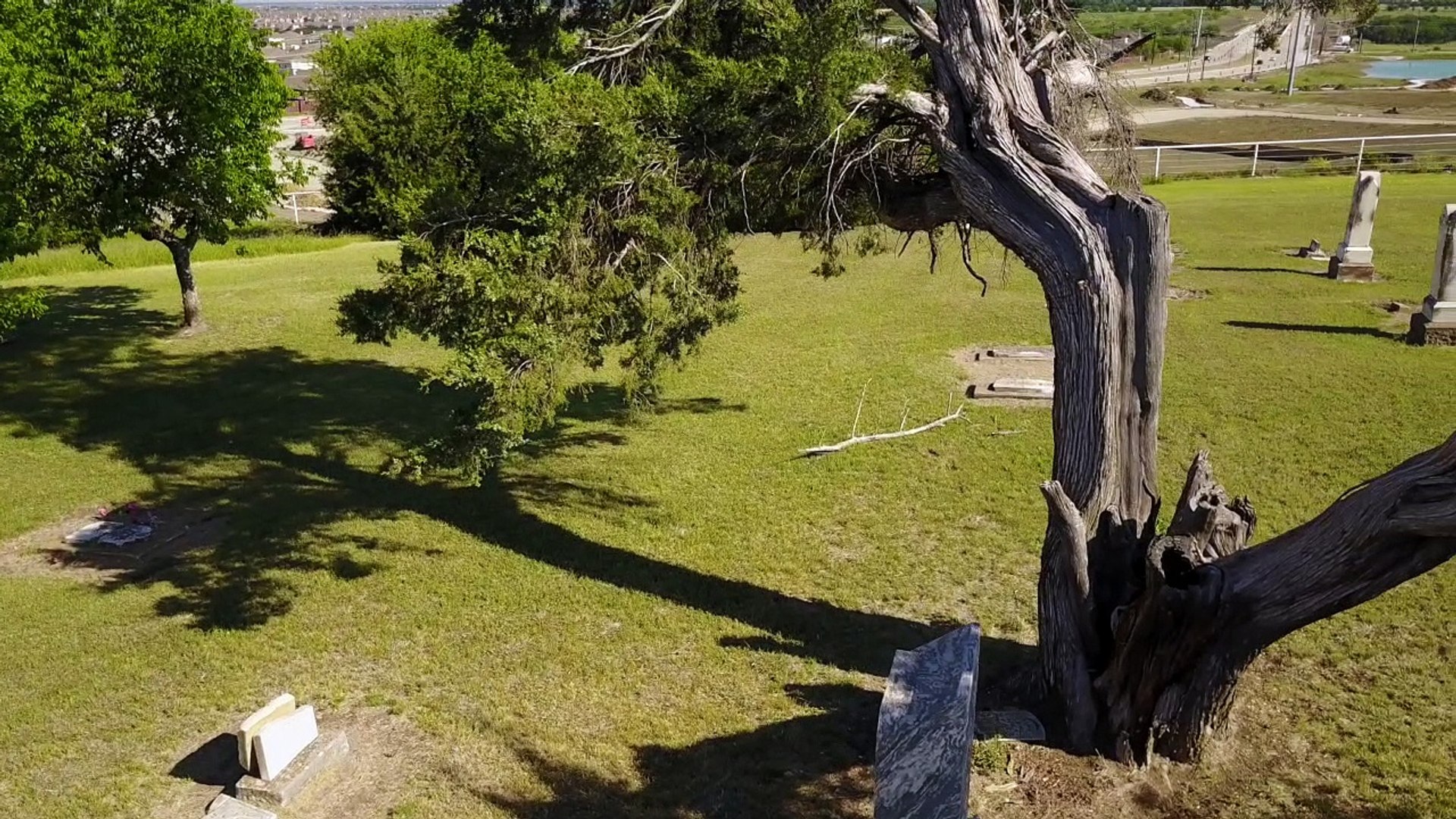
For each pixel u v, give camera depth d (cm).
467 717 738
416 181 873
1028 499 1066
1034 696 711
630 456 1227
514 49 1203
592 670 790
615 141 710
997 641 815
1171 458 1134
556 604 891
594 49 894
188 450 1283
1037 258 668
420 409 1422
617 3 1025
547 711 742
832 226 799
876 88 739
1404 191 2706
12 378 1562
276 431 1343
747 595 899
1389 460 1098
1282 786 633
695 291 831
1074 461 675
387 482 1174
